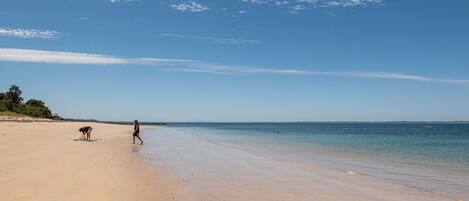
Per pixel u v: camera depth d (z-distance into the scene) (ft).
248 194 45.93
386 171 67.77
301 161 82.38
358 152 108.78
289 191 48.14
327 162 81.05
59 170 54.54
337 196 45.78
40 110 417.49
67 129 192.34
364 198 44.96
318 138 209.26
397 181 56.85
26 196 38.58
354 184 53.72
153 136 197.26
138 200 40.22
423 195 47.14
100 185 45.73
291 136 238.27
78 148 91.25
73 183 45.88
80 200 38.17
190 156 89.61
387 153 106.22
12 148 82.48
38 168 55.47
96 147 98.12
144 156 85.25
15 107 379.14
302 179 57.41
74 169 56.24
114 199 39.68
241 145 137.28
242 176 59.47
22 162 61.11
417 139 206.90
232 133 296.71
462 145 148.46
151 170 62.28
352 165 75.97
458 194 47.78
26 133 137.39
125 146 111.96
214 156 90.79
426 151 115.65
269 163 77.41
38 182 45.42
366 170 68.74
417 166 75.41
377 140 189.98
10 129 154.30
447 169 71.15
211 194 45.32
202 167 69.51
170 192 45.32
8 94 397.60
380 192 48.47
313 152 107.55
